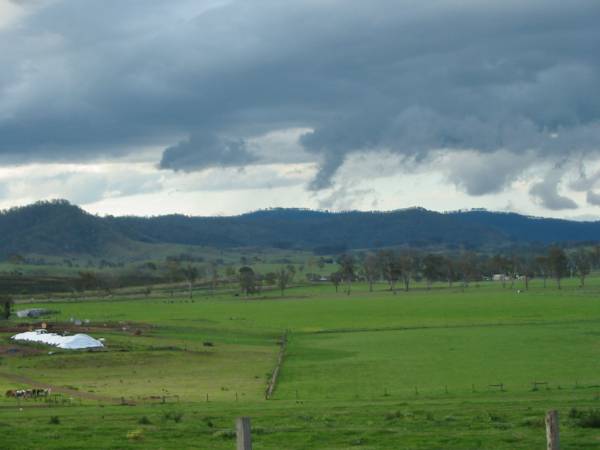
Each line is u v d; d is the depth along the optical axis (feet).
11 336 582.35
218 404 281.54
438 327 646.74
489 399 265.13
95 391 338.54
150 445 168.55
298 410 239.50
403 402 266.57
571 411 194.80
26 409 267.59
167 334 626.64
